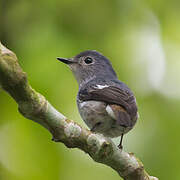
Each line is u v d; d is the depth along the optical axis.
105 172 12.56
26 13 13.65
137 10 14.56
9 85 6.99
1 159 12.16
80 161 12.44
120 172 8.52
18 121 12.32
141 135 12.91
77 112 12.91
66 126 7.78
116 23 14.15
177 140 12.72
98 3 14.00
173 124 13.02
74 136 7.85
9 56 6.90
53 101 12.87
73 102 13.03
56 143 12.33
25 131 12.30
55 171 12.18
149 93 13.62
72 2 13.93
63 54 13.60
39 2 13.77
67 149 12.36
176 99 13.62
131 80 13.78
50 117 7.60
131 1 14.32
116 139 12.87
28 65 13.14
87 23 13.91
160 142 12.72
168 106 13.41
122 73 13.80
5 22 13.31
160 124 13.05
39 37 13.64
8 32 13.30
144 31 14.75
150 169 12.34
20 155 12.22
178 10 14.78
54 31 13.78
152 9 14.77
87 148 8.01
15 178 12.07
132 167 8.45
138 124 13.05
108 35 14.02
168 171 12.26
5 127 12.33
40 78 13.08
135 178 8.53
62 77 13.31
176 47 14.85
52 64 13.43
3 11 13.34
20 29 13.49
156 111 13.30
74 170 12.33
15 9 13.54
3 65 6.79
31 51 13.38
